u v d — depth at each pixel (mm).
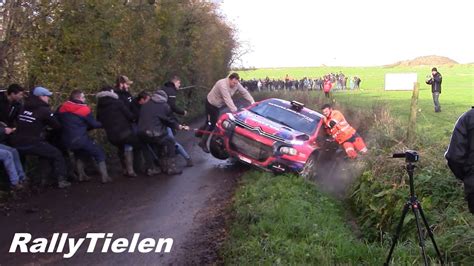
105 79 11680
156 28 15195
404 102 26875
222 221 7309
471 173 4746
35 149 8312
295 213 7102
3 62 9125
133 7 13625
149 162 10164
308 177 10062
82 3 10031
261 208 7219
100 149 9297
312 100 21062
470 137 4727
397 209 7363
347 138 10852
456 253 5750
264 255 5582
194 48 22688
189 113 22500
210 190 9133
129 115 9695
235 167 11305
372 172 8664
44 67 9797
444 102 27734
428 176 7633
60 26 9867
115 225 7000
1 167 8203
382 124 11867
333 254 5730
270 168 10125
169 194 8742
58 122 8547
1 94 8438
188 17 21141
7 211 7418
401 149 9000
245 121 10734
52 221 7062
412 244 6152
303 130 11078
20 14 9039
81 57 10633
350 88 53188
